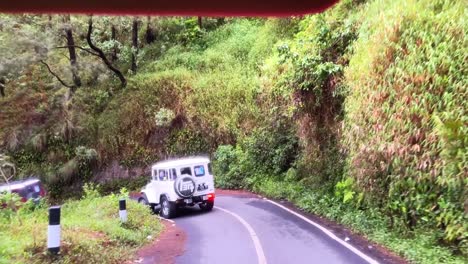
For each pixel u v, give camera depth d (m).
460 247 7.54
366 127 11.02
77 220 11.47
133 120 30.36
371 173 10.70
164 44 36.50
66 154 30.72
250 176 22.33
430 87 8.95
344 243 9.27
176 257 8.97
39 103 32.75
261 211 14.83
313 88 14.80
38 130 31.73
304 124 16.27
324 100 14.76
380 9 13.21
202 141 27.83
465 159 7.53
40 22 27.31
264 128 22.52
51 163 30.64
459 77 8.53
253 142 22.89
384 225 9.94
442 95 8.73
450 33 9.19
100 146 30.34
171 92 30.22
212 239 10.67
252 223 12.53
